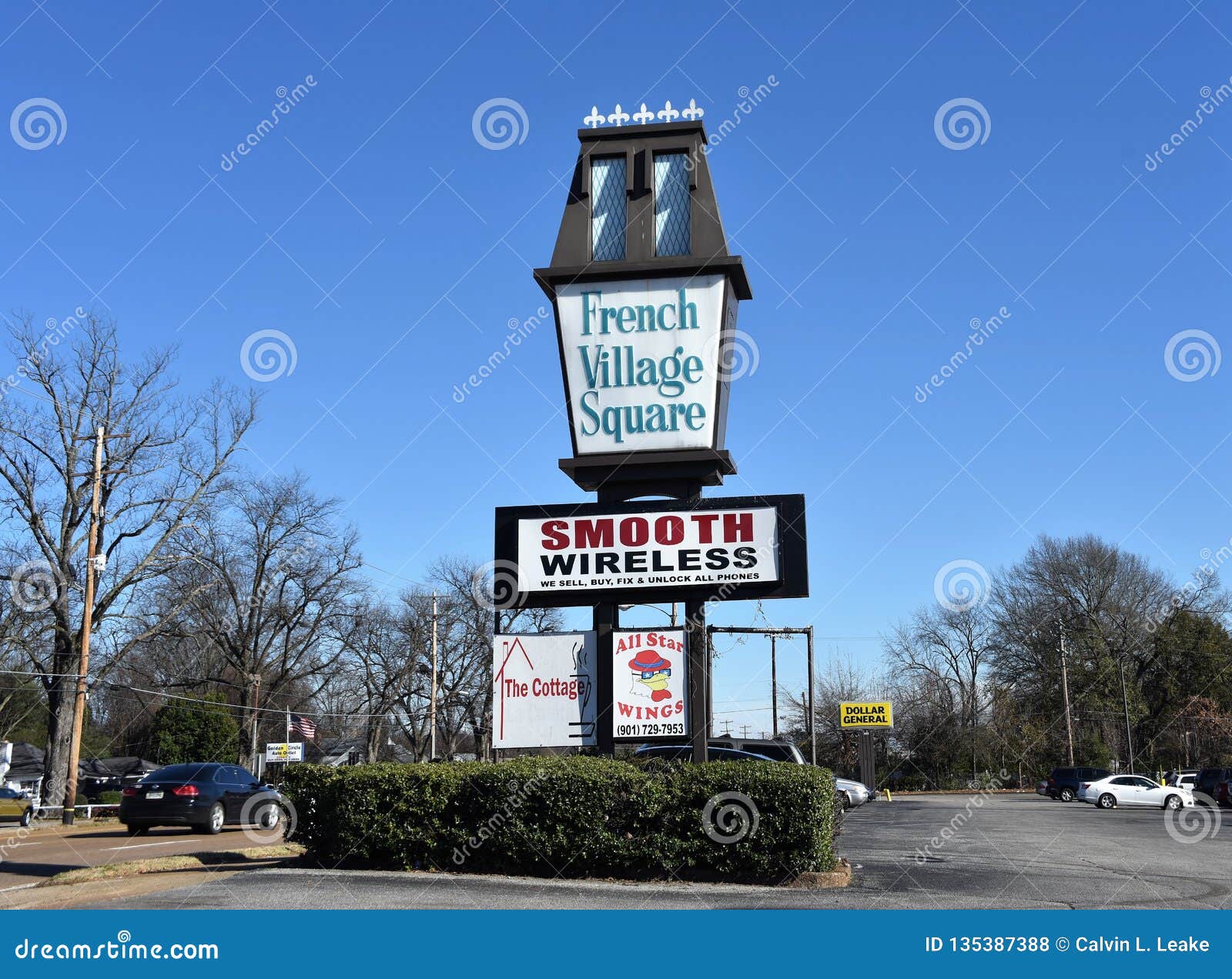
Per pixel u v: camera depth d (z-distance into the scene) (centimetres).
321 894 1131
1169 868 1480
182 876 1317
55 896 1173
